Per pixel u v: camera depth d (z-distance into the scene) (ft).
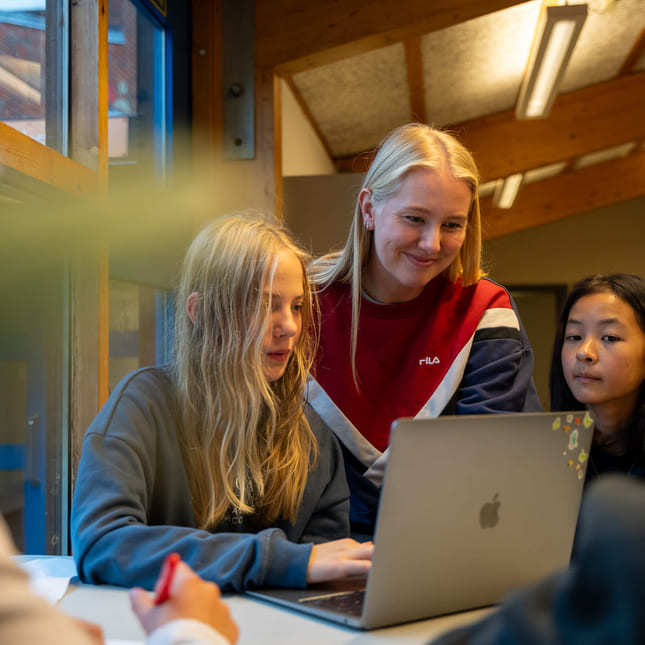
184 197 9.84
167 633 2.09
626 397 4.75
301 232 11.05
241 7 10.62
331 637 2.73
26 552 6.93
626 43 15.05
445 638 1.59
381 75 13.33
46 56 6.68
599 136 16.81
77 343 6.94
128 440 3.66
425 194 4.48
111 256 7.75
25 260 6.68
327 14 10.58
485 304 5.17
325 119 14.84
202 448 3.91
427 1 10.53
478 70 14.21
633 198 22.22
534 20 12.48
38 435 6.93
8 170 5.57
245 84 10.59
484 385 4.93
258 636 2.73
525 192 21.68
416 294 5.16
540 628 1.31
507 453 2.96
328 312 5.27
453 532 2.87
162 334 9.18
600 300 4.75
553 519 3.22
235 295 3.85
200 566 3.20
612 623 1.20
